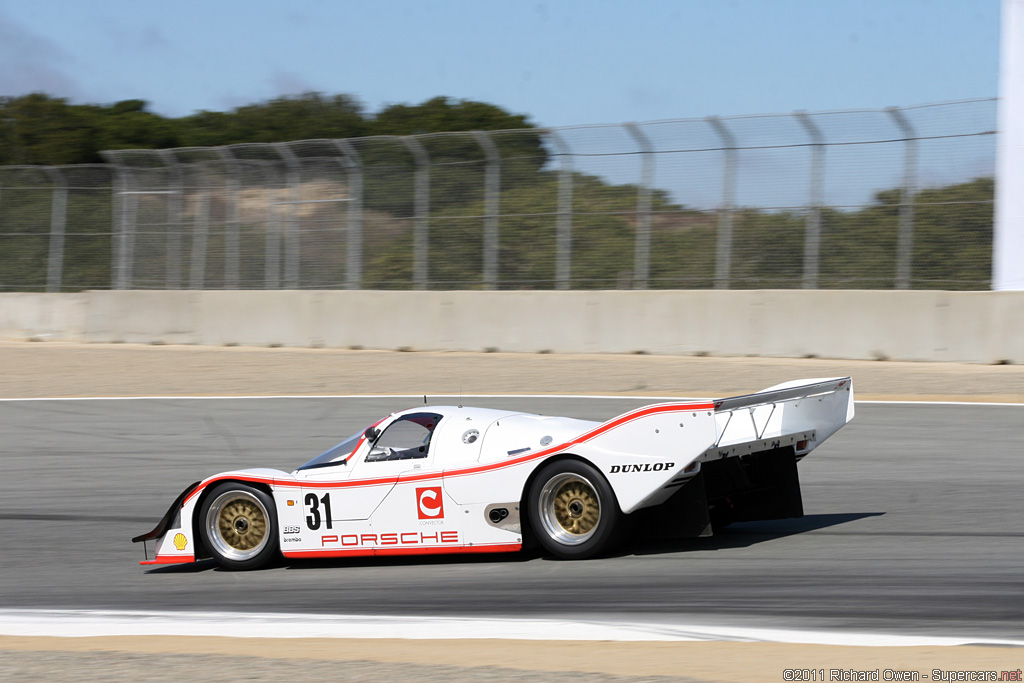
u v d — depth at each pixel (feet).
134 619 49.78
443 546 56.95
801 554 56.65
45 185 238.27
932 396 123.03
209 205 215.10
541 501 55.31
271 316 201.87
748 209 163.43
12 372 176.65
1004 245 144.66
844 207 156.35
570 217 177.99
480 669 34.68
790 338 157.38
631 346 168.76
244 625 46.62
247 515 61.46
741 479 59.67
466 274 187.11
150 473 95.91
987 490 74.64
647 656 36.24
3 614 53.16
